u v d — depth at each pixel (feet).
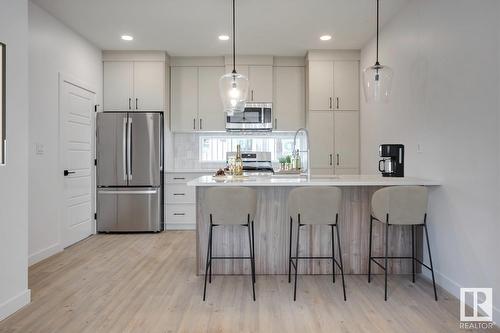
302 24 13.97
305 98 18.43
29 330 7.30
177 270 11.23
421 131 10.89
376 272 10.92
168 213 17.61
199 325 7.52
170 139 18.56
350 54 17.26
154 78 17.51
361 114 17.12
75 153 14.80
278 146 19.54
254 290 9.09
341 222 10.86
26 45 8.66
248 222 9.23
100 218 16.70
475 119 8.25
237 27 14.30
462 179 8.78
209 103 18.43
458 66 8.91
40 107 12.32
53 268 11.41
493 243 7.71
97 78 16.84
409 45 11.75
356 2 11.97
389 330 7.32
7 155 7.97
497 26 7.50
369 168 15.89
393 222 9.14
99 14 13.00
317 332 7.23
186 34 15.11
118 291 9.45
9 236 8.03
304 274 10.85
